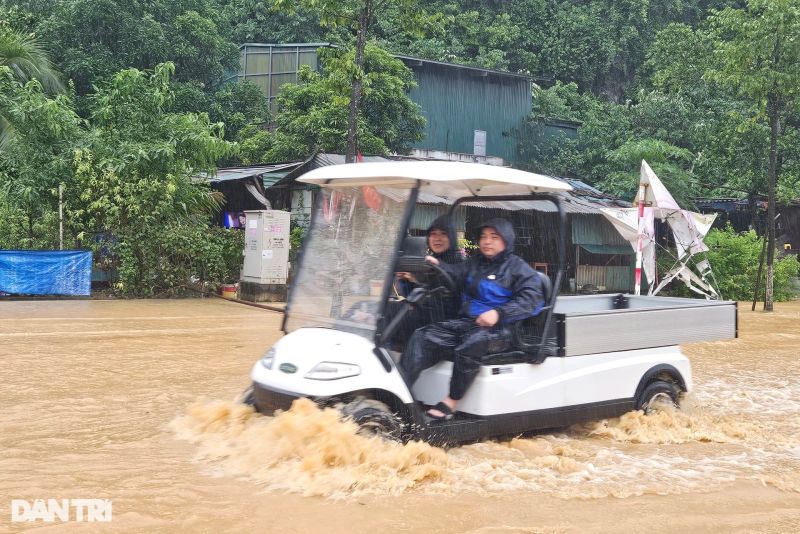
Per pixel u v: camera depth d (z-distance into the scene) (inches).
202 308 626.2
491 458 215.5
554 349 237.6
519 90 1386.6
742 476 207.5
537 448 228.4
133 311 588.4
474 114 1342.3
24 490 179.3
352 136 655.1
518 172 229.9
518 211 258.1
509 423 223.9
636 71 1625.2
